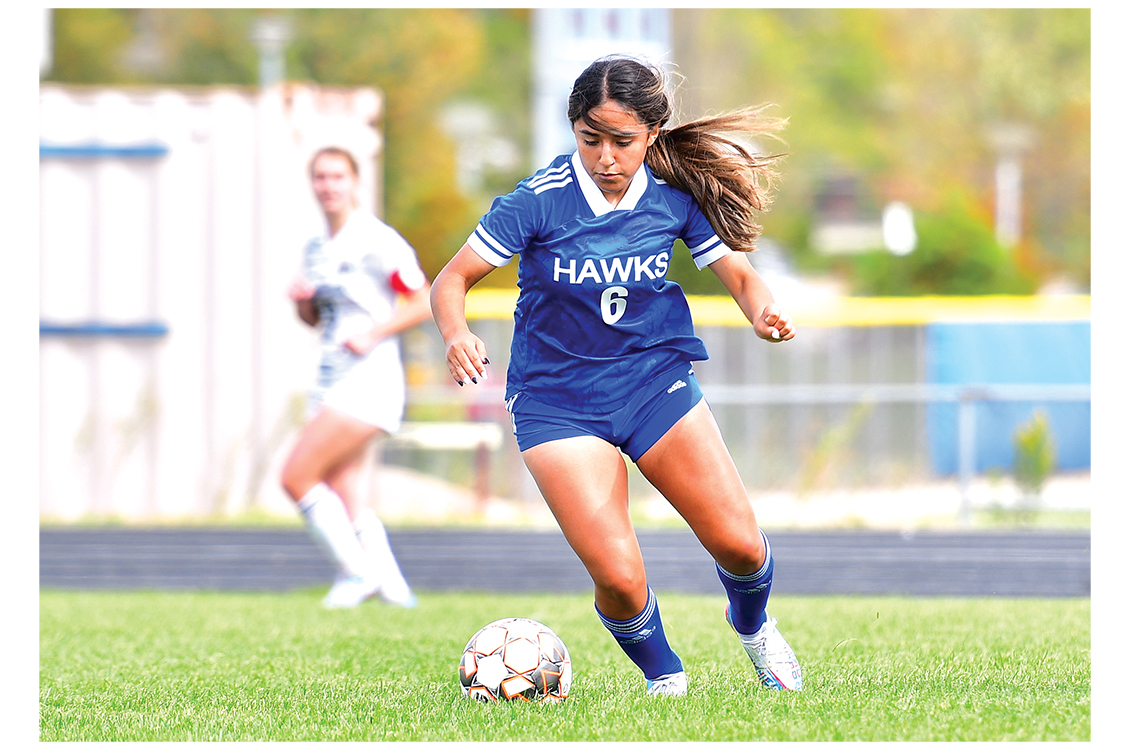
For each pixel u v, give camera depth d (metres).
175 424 47.94
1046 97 124.31
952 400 47.25
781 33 126.75
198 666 18.55
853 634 20.98
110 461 47.78
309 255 27.98
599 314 14.42
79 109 47.88
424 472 47.56
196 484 47.94
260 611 26.22
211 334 48.06
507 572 35.44
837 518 47.38
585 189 14.33
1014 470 47.94
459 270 14.55
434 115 108.19
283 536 43.16
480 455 47.41
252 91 48.00
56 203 47.78
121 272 48.03
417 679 17.03
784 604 26.84
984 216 117.31
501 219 14.36
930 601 27.66
